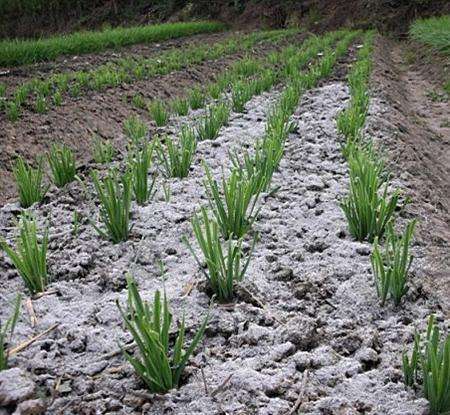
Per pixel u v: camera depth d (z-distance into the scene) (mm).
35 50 11453
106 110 6199
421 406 1666
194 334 2070
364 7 20531
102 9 28844
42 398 1733
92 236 2914
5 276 2559
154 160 4242
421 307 2250
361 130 4637
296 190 3436
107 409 1702
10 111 5410
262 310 2205
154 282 2455
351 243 2727
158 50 13875
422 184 3779
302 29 21109
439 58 10969
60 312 2223
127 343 2012
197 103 6320
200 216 3047
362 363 1910
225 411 1673
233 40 15555
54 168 3973
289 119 5285
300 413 1663
